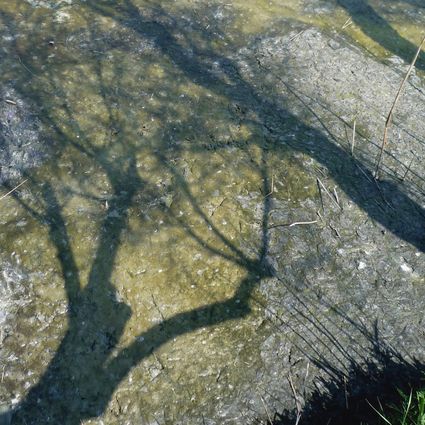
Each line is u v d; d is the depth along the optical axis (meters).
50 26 3.65
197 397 2.26
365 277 2.63
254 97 3.31
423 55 3.88
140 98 3.21
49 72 3.29
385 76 3.61
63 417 2.18
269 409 2.28
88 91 3.21
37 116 3.03
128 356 2.32
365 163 3.05
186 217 2.71
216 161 2.92
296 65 3.56
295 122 3.19
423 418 2.20
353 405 2.36
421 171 3.10
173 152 2.95
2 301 2.42
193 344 2.37
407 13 4.21
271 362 2.36
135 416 2.21
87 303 2.43
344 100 3.37
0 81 3.18
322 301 2.54
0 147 2.91
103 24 3.72
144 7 3.93
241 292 2.52
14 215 2.66
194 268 2.56
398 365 2.45
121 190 2.78
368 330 2.49
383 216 2.85
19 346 2.32
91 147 2.94
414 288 2.63
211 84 3.36
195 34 3.73
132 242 2.60
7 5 3.79
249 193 2.83
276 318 2.47
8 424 2.16
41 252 2.55
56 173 2.82
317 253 2.67
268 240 2.68
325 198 2.86
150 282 2.50
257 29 3.83
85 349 2.32
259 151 2.99
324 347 2.43
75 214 2.68
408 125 3.31
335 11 4.11
